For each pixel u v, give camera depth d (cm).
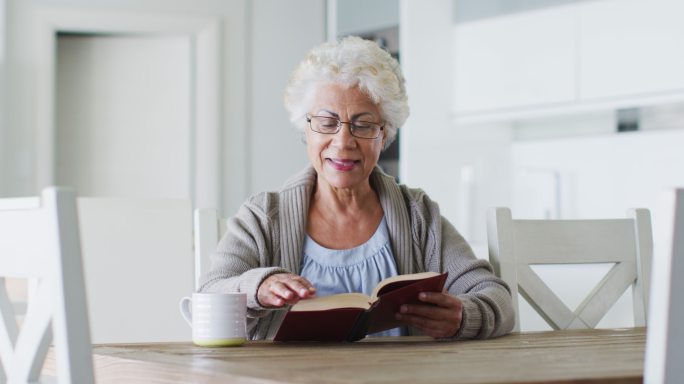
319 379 99
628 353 127
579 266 283
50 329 104
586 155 398
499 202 424
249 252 183
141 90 505
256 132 517
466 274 181
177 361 120
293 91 185
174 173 506
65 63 500
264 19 520
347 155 180
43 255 101
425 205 197
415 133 404
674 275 87
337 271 188
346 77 179
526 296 190
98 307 212
